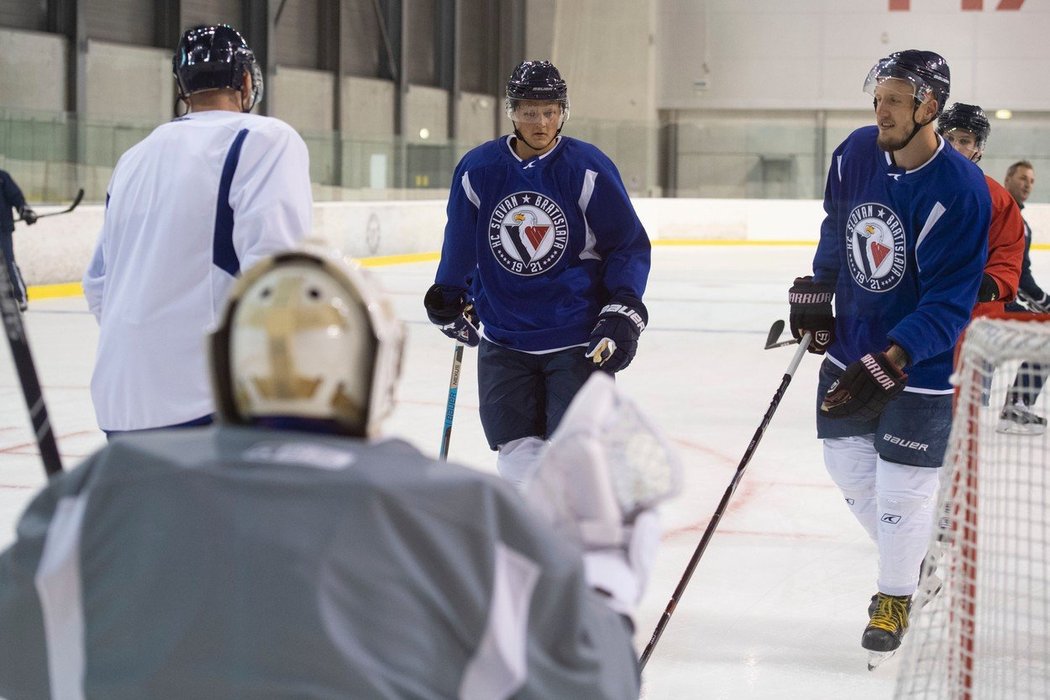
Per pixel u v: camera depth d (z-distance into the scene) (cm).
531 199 1128
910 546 1088
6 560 365
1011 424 881
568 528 442
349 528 329
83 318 3569
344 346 363
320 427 370
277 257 372
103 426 850
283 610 324
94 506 351
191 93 853
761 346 3212
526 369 1169
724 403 2403
